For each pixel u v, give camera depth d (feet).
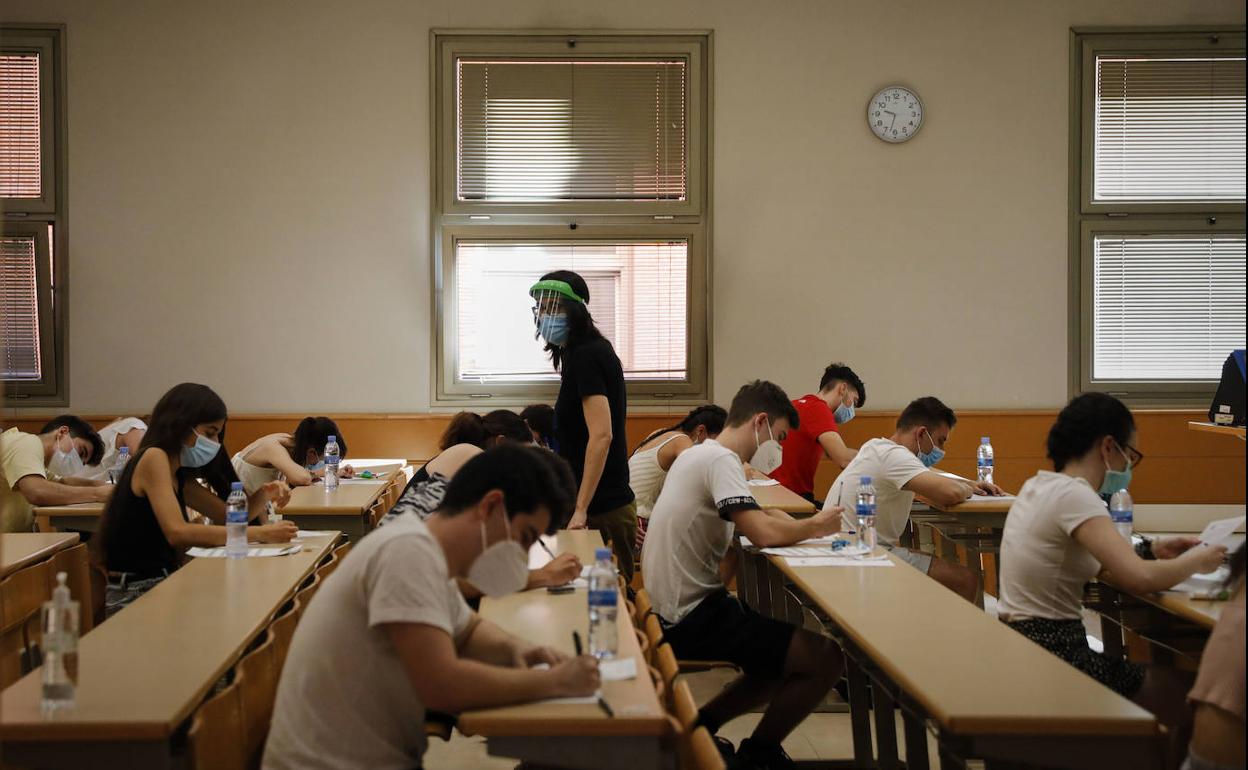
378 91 21.75
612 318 22.06
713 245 21.99
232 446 21.56
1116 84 22.21
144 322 21.58
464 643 6.93
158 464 11.30
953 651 7.37
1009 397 22.18
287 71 21.71
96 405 21.49
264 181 21.74
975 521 14.08
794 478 17.70
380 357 21.89
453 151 21.76
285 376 21.81
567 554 9.54
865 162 22.07
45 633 6.13
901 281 22.15
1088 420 9.56
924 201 22.13
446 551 6.30
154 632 7.87
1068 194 22.17
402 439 21.68
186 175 21.63
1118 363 22.38
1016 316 22.22
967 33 22.07
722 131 21.94
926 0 22.00
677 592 10.56
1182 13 22.04
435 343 21.88
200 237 21.66
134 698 6.30
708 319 22.04
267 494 12.57
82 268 21.45
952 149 22.15
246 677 6.82
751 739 10.58
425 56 21.76
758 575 13.78
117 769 5.94
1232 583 6.87
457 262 21.94
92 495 15.29
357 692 6.08
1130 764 6.09
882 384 22.13
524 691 6.14
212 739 6.01
